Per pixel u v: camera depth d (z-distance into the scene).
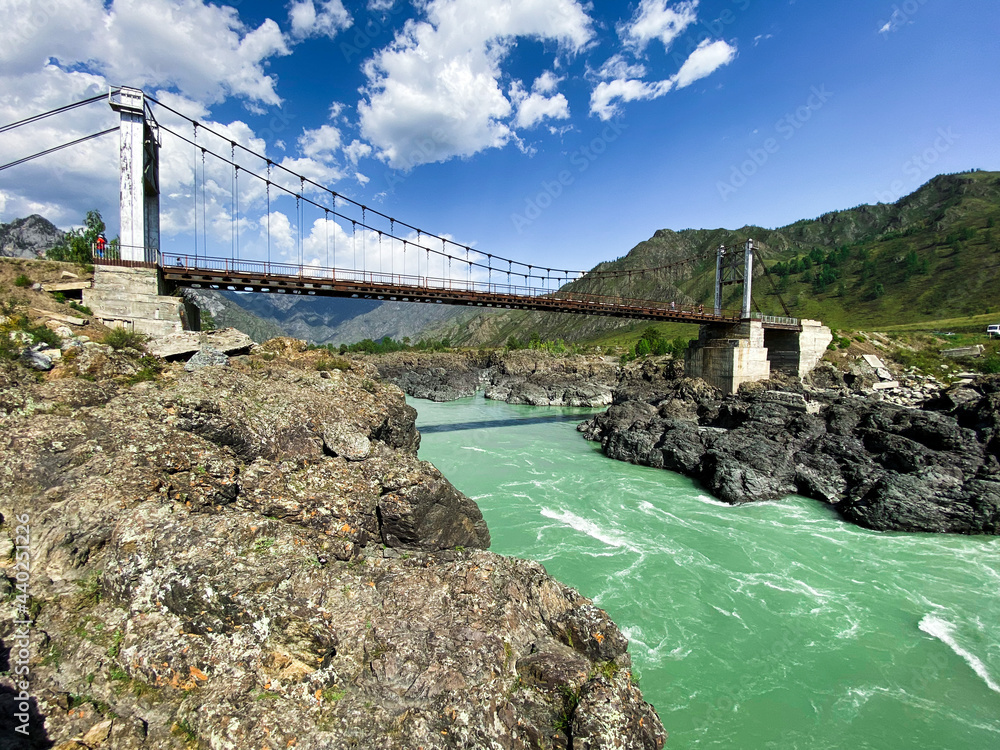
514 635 11.31
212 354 22.34
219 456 15.23
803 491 29.02
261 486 15.16
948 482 25.45
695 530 23.09
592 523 23.48
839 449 30.33
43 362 16.73
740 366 49.47
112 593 10.58
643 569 18.94
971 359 54.16
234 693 8.89
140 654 9.34
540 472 32.41
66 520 11.38
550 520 23.70
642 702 10.66
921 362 53.78
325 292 33.03
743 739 11.44
